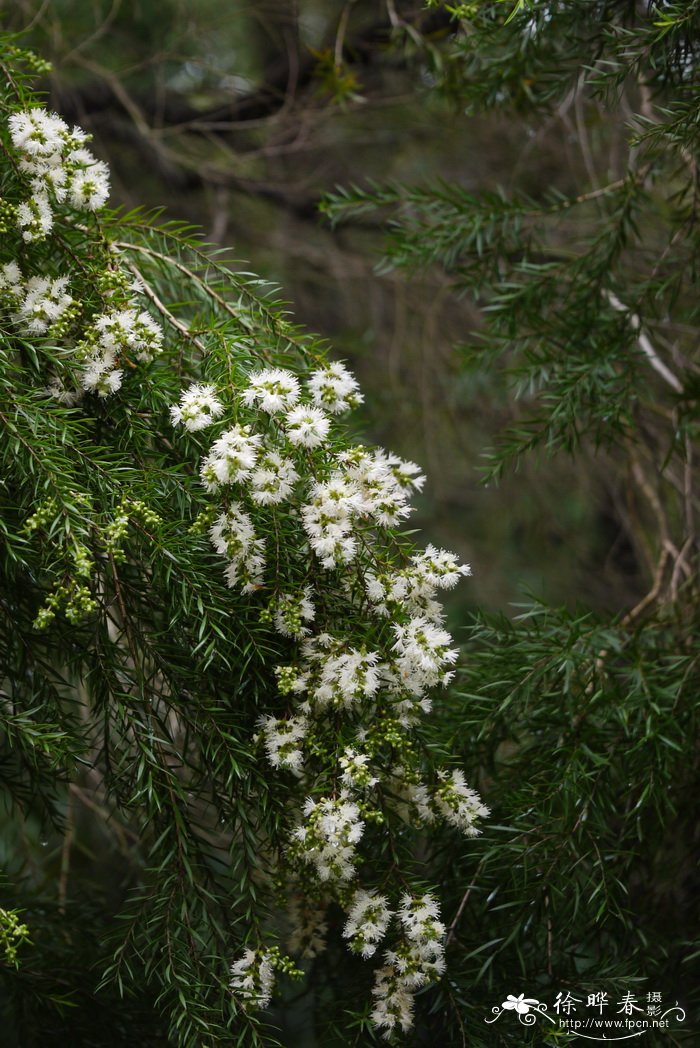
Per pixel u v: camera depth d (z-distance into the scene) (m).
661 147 1.26
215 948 1.11
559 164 1.76
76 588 1.07
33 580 1.12
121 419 1.12
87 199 1.12
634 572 1.97
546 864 1.17
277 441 1.10
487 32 1.27
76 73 1.79
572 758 1.19
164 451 1.14
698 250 1.30
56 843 1.37
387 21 1.61
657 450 1.45
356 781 1.08
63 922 1.25
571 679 1.23
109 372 1.11
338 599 1.12
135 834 1.29
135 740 1.11
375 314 2.03
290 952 1.16
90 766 1.12
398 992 1.12
